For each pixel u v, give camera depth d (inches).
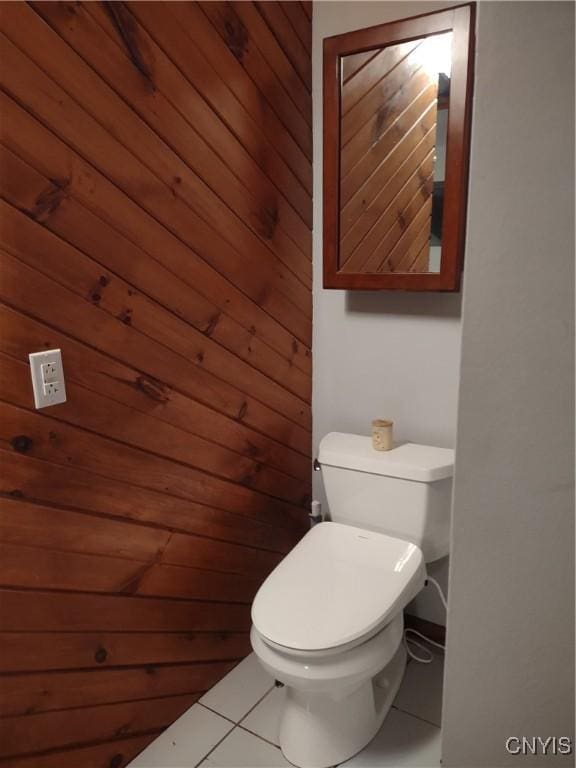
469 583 46.3
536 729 47.3
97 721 57.3
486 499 44.3
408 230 67.1
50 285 46.5
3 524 45.9
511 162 39.1
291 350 77.4
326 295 78.8
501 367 41.9
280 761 62.8
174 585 64.1
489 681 47.7
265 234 69.2
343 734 62.0
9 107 41.9
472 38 58.8
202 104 57.8
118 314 52.6
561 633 44.5
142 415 56.7
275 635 54.2
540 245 39.4
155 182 54.1
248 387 70.3
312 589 59.6
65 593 52.0
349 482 70.9
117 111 49.6
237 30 60.7
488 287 41.2
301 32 70.4
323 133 69.3
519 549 44.3
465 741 49.9
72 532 51.6
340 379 80.5
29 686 49.9
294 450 81.2
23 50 42.3
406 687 72.4
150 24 51.4
